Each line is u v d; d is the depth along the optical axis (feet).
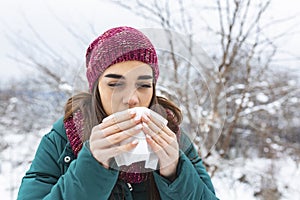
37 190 3.87
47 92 16.30
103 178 3.55
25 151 17.40
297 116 16.12
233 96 13.38
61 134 4.14
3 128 18.24
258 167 14.11
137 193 4.00
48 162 4.04
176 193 3.83
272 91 13.94
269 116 15.03
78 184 3.53
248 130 15.19
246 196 13.55
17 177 16.26
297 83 14.44
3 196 15.64
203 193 3.99
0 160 17.48
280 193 13.61
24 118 18.15
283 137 16.37
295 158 14.58
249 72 13.24
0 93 20.12
